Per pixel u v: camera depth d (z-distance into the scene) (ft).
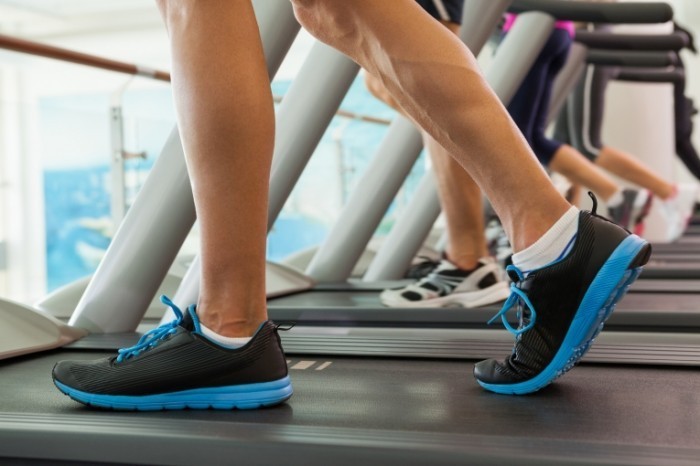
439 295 7.30
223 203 3.38
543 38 9.08
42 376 4.68
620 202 14.60
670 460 2.60
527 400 3.70
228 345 3.47
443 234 14.65
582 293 3.52
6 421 3.36
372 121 14.48
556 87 11.99
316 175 13.53
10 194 10.34
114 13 30.42
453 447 2.79
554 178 15.15
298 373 4.64
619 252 3.44
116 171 8.38
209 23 3.28
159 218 6.19
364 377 4.47
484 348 5.24
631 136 18.48
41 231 10.82
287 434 3.02
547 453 2.70
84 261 20.48
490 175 3.58
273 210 8.38
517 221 3.61
